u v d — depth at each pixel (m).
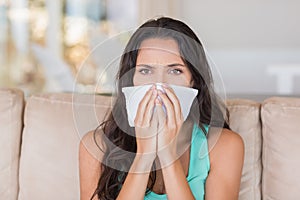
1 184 1.64
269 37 4.12
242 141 1.49
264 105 1.56
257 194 1.57
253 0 4.11
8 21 4.34
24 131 1.65
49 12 4.34
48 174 1.61
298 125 1.51
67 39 4.36
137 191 1.38
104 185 1.46
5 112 1.65
